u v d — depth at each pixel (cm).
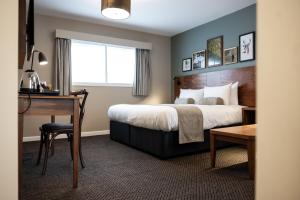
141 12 416
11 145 93
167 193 179
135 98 525
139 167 248
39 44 420
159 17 443
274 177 59
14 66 94
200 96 447
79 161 270
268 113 60
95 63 487
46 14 423
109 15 300
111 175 221
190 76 514
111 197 171
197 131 292
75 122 188
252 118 366
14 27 94
